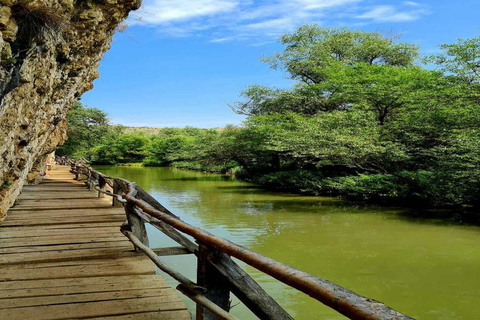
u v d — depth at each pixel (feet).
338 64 65.87
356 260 24.85
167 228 13.19
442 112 44.68
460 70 41.86
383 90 50.03
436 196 46.80
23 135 16.89
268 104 82.89
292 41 84.33
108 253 14.73
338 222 37.88
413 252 26.84
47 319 9.08
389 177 52.80
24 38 12.52
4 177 18.24
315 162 70.33
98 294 10.75
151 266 13.29
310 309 16.83
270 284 19.70
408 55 79.66
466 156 41.34
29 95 15.08
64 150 130.72
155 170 137.49
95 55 22.97
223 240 6.04
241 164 94.68
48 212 24.64
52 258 14.02
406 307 17.60
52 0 12.80
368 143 48.62
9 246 15.93
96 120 147.74
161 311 9.62
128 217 14.65
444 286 20.24
